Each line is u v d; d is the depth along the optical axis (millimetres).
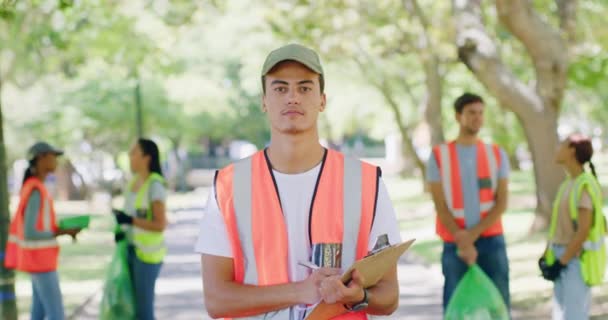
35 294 8773
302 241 3564
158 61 23094
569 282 7062
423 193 33469
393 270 3633
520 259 14688
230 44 28109
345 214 3578
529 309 10656
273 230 3559
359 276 3344
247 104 57844
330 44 22109
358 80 34031
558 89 15672
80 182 40156
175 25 20719
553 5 19531
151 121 36500
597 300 10695
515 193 32562
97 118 30281
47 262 8406
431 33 19812
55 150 8406
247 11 22359
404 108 41125
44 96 29812
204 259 3637
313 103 3592
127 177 38688
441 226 7484
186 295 13391
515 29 15219
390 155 71375
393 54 25844
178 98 38219
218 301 3555
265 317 3537
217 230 3613
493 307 7051
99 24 19828
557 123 16078
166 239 23516
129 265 8391
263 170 3625
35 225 8336
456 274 7414
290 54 3541
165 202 8523
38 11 18516
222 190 3631
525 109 15805
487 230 7426
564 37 17016
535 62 15641
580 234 6973
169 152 52688
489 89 15750
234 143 74812
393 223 3664
